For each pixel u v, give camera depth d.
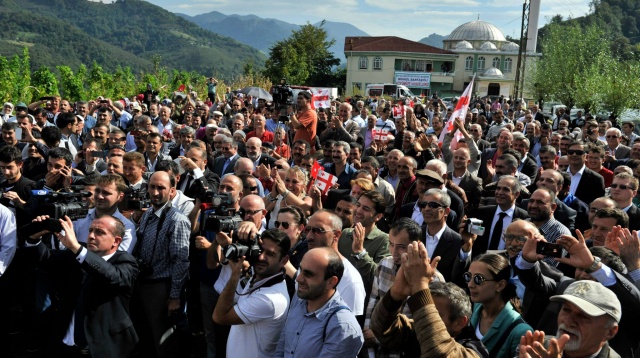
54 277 6.98
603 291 3.53
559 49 43.41
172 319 6.11
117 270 5.54
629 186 7.51
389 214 8.43
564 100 42.56
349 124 14.41
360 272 5.62
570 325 3.50
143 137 10.16
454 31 102.56
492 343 4.12
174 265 6.07
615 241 5.02
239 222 5.08
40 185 7.73
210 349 6.44
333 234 5.23
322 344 4.14
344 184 9.34
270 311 4.58
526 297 5.06
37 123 12.87
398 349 3.92
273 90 15.05
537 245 4.48
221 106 18.89
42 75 26.06
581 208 8.20
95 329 5.65
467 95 12.05
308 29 81.19
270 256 4.64
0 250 6.11
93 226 5.65
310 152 10.68
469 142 10.37
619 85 34.81
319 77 81.31
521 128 17.31
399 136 12.74
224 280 5.98
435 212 6.14
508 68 89.19
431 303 3.49
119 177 6.32
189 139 11.14
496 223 7.16
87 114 15.09
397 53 83.06
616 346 4.49
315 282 4.15
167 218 6.15
